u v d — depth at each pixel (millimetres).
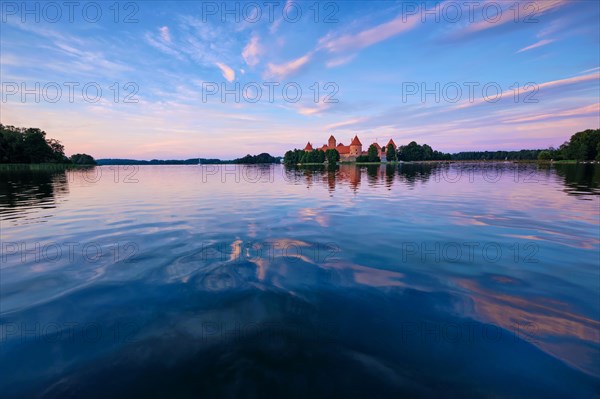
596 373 3043
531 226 9445
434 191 20656
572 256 6504
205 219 10797
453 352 3375
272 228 9328
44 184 28594
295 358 3283
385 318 4090
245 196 18219
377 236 8336
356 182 30344
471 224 9797
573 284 5078
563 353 3338
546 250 6938
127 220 10617
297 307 4387
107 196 18391
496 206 13578
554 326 3848
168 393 2812
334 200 16062
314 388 2865
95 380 2969
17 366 3156
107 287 5055
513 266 5953
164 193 20312
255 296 4727
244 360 3252
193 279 5379
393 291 4902
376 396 2779
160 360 3250
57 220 10609
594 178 32125
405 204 14406
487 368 3131
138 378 2994
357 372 3076
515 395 2793
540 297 4629
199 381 2955
